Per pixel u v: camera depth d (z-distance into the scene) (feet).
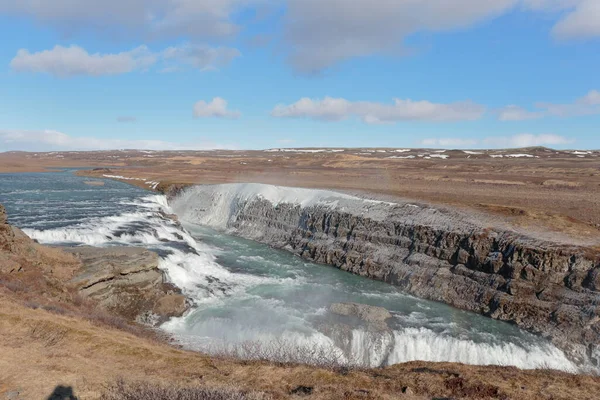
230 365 43.60
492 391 40.24
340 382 40.57
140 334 58.70
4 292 53.88
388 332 73.36
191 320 76.18
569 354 68.39
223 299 86.89
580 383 43.65
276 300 87.10
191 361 43.65
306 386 39.17
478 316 82.28
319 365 47.60
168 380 37.65
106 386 34.78
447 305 87.97
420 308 86.12
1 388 32.07
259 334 70.49
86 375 36.32
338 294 92.99
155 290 81.82
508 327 77.15
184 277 93.66
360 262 109.91
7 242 69.05
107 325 55.21
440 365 51.34
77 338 43.80
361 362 69.26
